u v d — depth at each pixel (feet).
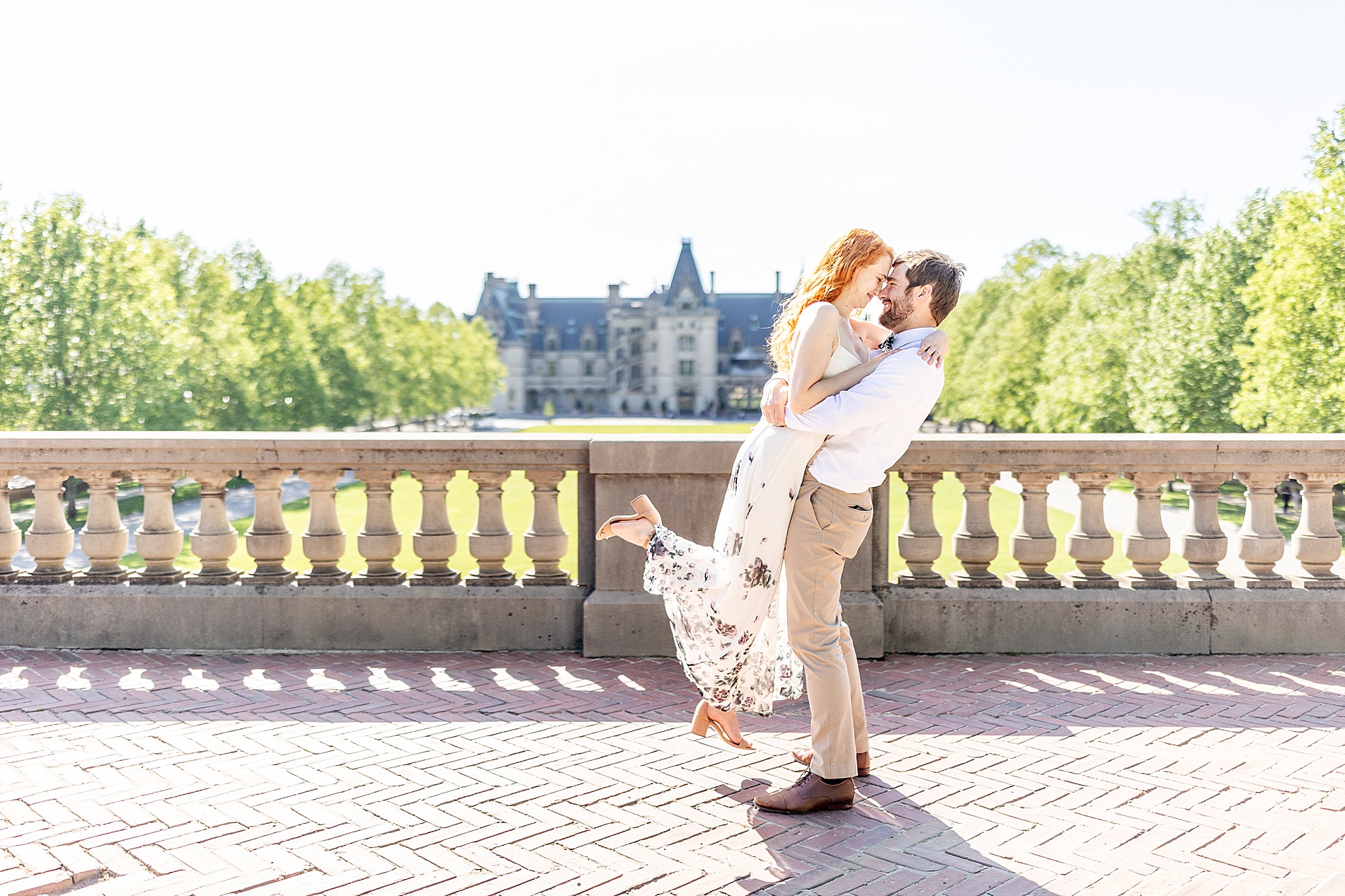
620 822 10.43
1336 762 12.09
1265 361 70.33
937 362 10.28
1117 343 112.57
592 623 17.26
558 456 17.70
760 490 10.43
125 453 17.78
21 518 74.43
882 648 17.21
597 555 17.52
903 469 17.58
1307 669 16.33
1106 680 15.78
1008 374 148.05
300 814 10.59
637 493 17.34
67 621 17.80
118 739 12.96
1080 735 13.16
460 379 261.03
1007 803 10.93
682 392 433.07
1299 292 67.41
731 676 10.85
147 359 96.84
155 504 18.12
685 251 433.89
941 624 17.49
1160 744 12.78
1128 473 17.69
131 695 14.97
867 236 10.30
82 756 12.32
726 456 17.04
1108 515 68.90
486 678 15.99
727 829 10.28
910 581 17.95
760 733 13.41
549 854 9.66
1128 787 11.33
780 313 10.98
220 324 121.70
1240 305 90.07
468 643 17.76
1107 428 113.19
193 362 110.63
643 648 17.31
